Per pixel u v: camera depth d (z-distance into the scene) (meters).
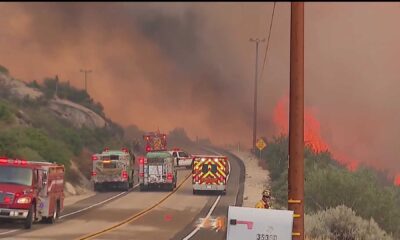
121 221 104.38
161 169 175.25
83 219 107.00
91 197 161.12
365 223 80.50
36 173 90.62
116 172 177.50
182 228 94.75
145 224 99.94
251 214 40.75
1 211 85.12
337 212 80.88
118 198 156.12
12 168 89.25
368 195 110.62
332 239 76.81
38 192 91.12
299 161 45.47
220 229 93.69
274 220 40.56
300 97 45.81
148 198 154.75
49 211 95.62
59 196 103.44
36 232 83.81
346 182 111.06
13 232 83.06
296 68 45.94
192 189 178.75
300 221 44.88
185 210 126.56
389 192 115.81
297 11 46.06
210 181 163.50
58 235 80.81
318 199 110.56
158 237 82.19
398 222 111.38
